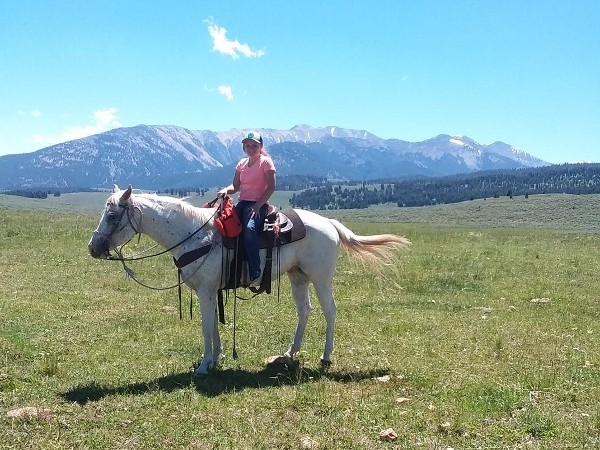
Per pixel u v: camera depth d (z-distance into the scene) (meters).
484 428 6.81
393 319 12.86
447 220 122.31
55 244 24.00
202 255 8.86
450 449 6.27
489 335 11.48
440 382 8.61
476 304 14.58
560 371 9.12
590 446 6.31
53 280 16.38
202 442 6.42
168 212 8.93
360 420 7.09
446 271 19.73
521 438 6.55
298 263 9.69
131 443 6.38
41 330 11.09
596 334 11.66
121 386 8.20
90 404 7.45
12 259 19.64
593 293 15.98
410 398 7.96
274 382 8.67
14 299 13.62
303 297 10.13
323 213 184.25
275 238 9.09
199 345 10.48
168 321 12.22
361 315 13.25
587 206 119.19
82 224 34.69
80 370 8.88
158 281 16.81
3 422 6.83
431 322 12.55
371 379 8.81
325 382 8.56
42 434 6.55
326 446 6.38
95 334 11.04
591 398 7.84
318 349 10.55
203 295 9.02
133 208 8.77
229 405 7.55
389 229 55.59
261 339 11.18
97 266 19.02
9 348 9.62
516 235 40.84
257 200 9.14
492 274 19.03
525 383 8.43
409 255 24.03
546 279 18.23
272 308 13.79
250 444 6.36
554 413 7.27
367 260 10.34
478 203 148.75
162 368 9.08
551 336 11.45
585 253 26.05
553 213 116.44
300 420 7.05
